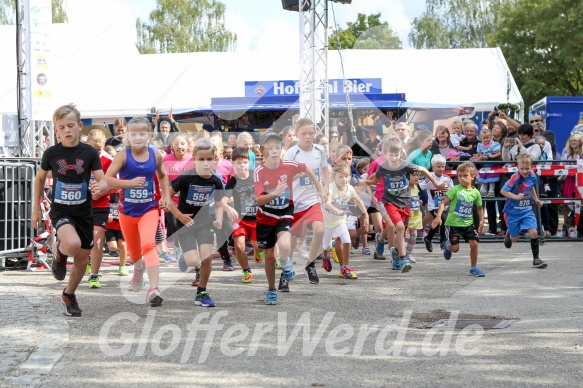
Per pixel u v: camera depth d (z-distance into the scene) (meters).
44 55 12.70
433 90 19.56
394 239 9.70
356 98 11.75
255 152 10.03
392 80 19.02
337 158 9.42
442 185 9.60
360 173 11.37
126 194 6.95
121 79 20.39
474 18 44.03
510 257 10.89
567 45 40.22
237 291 8.05
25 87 12.96
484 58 20.48
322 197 7.80
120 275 9.31
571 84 43.00
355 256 11.34
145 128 6.77
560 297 7.50
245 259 8.69
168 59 20.88
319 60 13.06
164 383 4.45
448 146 13.96
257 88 17.22
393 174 9.55
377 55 19.52
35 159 10.29
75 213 6.52
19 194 10.09
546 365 4.89
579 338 5.66
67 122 6.50
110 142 11.29
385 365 4.89
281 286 7.98
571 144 13.66
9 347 5.35
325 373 4.68
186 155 8.08
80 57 20.61
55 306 7.10
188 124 16.27
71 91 19.91
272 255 7.20
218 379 4.54
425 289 8.14
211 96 19.81
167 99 19.81
